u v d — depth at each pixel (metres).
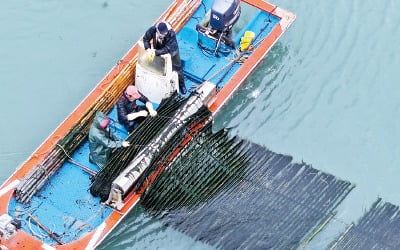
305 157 27.28
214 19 27.33
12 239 23.36
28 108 28.20
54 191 25.00
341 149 27.53
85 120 25.80
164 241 25.16
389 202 26.12
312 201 25.36
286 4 30.70
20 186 24.48
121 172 24.44
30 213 24.48
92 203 24.77
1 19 30.19
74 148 25.56
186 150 25.45
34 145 27.36
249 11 30.16
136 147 25.00
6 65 29.16
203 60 27.88
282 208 25.09
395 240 24.66
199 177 25.27
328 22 30.39
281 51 29.62
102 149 25.06
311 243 24.56
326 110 28.41
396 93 28.88
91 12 30.55
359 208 25.70
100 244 25.02
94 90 26.48
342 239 24.64
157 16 30.62
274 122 28.08
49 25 30.16
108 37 30.03
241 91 28.52
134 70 26.97
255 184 25.50
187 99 25.97
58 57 29.44
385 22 30.47
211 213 24.92
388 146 27.64
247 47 27.91
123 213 24.34
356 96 28.75
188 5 28.62
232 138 26.36
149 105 25.91
